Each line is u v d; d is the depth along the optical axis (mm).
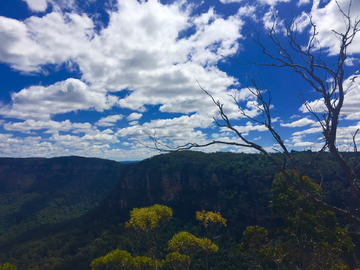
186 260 11945
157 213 10961
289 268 15844
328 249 14320
